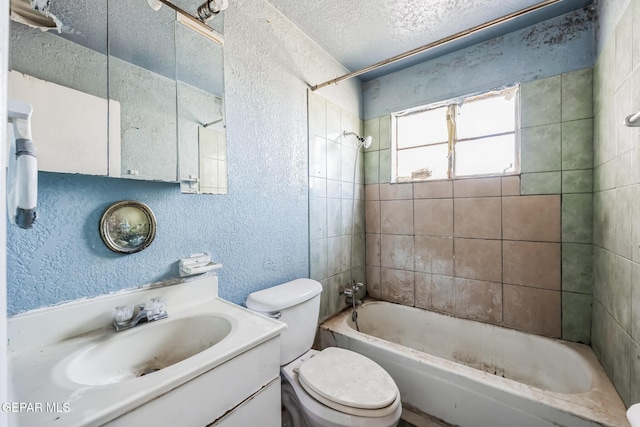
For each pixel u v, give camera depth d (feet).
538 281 5.08
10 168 1.39
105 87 2.72
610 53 3.78
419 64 6.35
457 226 5.92
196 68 3.44
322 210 5.75
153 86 3.08
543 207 5.01
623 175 3.41
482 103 5.82
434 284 6.23
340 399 3.08
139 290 2.96
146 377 1.87
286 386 3.87
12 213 1.43
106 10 2.74
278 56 4.65
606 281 3.97
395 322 6.59
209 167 3.58
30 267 2.32
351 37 5.34
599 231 4.26
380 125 7.00
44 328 2.35
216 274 3.72
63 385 1.80
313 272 5.48
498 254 5.46
